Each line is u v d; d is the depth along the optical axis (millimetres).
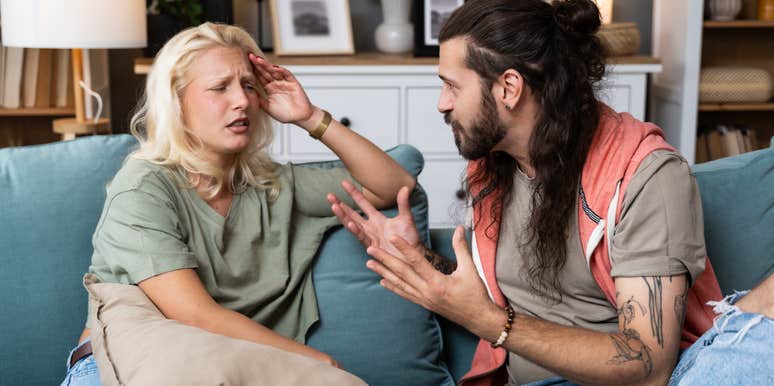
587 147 1362
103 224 1448
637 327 1271
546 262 1416
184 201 1494
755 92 3520
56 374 1551
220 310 1395
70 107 3480
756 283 1665
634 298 1286
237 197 1572
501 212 1514
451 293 1270
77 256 1560
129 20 2730
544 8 1363
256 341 1392
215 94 1481
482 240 1533
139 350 1203
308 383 1201
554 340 1263
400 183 1666
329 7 3510
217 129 1484
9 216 1530
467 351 1732
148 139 1557
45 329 1537
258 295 1535
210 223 1506
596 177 1354
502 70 1334
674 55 3494
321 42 3486
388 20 3562
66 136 3080
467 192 1581
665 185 1298
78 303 1560
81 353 1412
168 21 3334
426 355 1652
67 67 3469
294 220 1644
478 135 1391
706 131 3699
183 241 1472
